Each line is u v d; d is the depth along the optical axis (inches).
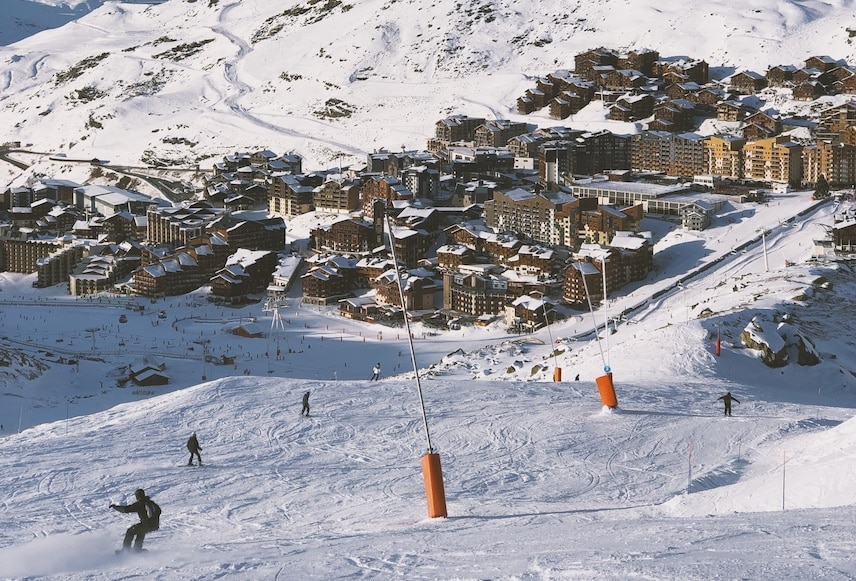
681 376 7652.6
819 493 3213.6
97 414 5693.9
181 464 4623.5
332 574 2202.3
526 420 5516.7
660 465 4630.9
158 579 2271.2
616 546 2225.6
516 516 3388.3
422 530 3063.5
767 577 1758.1
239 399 5905.5
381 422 5452.8
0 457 4724.4
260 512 3848.4
